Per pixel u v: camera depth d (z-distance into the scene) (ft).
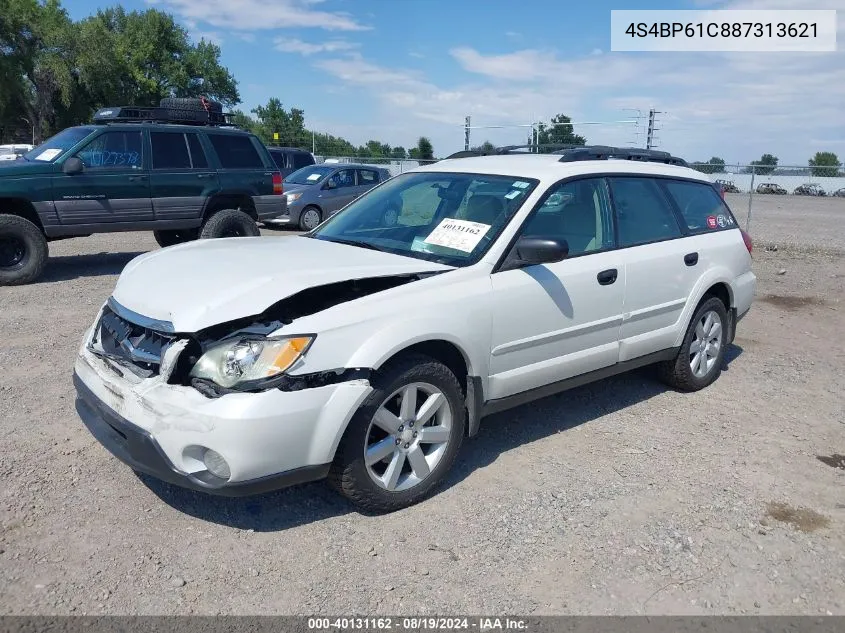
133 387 10.76
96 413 11.46
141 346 11.07
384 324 11.38
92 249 40.60
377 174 58.34
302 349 10.52
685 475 13.75
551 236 13.55
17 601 9.39
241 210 36.86
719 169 63.82
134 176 32.27
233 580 10.05
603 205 15.71
